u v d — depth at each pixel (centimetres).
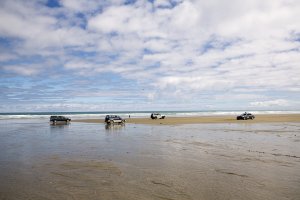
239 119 6044
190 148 1802
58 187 907
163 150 1723
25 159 1429
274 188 883
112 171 1141
